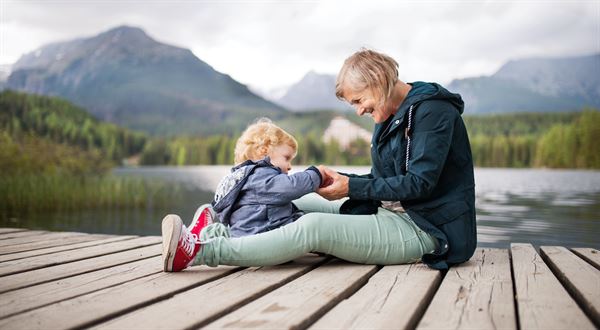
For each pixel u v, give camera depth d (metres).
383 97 2.35
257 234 2.32
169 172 37.34
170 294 1.91
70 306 1.70
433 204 2.39
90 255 2.83
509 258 2.77
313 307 1.70
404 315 1.62
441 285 2.07
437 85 2.40
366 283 2.19
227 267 2.42
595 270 2.36
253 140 2.66
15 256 2.80
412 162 2.32
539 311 1.67
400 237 2.42
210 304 1.73
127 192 11.55
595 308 1.67
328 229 2.35
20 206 9.97
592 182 18.78
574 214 8.41
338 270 2.35
